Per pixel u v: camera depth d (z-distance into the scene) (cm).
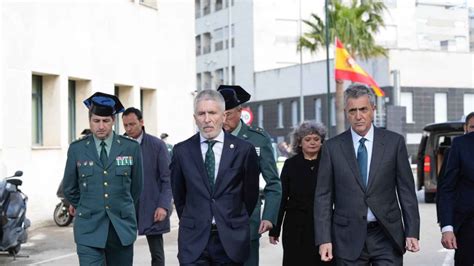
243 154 641
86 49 2002
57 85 1881
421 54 5081
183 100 2536
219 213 631
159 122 2408
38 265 1205
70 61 1928
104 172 726
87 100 745
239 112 758
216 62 6550
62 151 1878
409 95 5059
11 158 1680
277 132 5862
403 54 5034
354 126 629
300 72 5222
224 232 629
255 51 6091
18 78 1709
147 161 914
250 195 645
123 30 2192
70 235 1576
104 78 2092
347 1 5400
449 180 662
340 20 4559
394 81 4822
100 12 2070
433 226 1678
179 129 2517
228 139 645
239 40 6241
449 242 654
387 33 6394
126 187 736
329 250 629
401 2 6450
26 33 1744
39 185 1780
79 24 1969
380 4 4684
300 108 5375
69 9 1922
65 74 1906
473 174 648
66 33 1909
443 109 5156
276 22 6150
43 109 1886
